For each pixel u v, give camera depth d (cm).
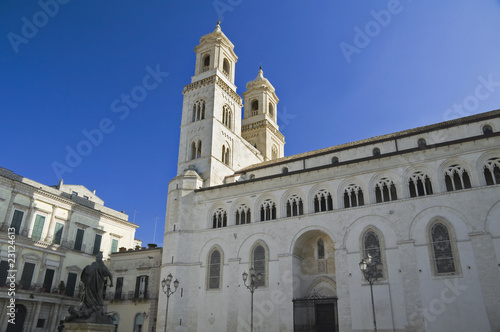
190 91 6812
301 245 4656
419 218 3900
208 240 5134
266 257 4612
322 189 4616
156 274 5800
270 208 4872
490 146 3834
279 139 8406
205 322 4712
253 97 8488
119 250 6706
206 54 7144
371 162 4388
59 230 6050
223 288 4759
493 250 3491
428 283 3656
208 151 6094
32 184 5819
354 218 4228
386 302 3775
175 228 5325
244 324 4462
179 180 5653
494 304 3344
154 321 5525
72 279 6103
